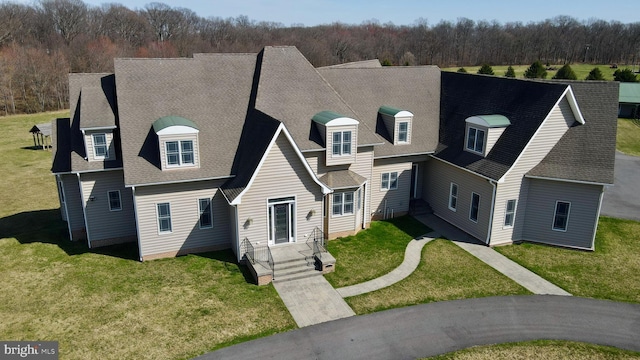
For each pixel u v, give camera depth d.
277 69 27.02
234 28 148.38
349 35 134.75
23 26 123.50
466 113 29.59
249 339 17.52
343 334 17.88
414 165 30.89
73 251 24.89
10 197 36.16
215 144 24.50
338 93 29.80
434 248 25.55
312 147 25.05
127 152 22.84
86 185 24.16
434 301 20.23
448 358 16.55
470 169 26.03
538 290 21.22
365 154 27.14
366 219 28.30
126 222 25.61
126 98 24.44
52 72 82.12
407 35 142.38
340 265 23.52
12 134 60.50
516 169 24.84
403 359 16.48
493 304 20.02
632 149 50.31
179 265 23.19
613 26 153.50
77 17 134.50
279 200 23.25
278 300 20.19
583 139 25.12
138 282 21.48
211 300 20.06
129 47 114.62
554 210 25.42
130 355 16.52
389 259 24.22
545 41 140.75
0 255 24.45
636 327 18.44
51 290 20.78
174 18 148.62
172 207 23.38
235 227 23.02
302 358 16.48
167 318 18.73
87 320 18.55
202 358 16.44
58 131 26.55
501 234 25.89
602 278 22.39
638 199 33.91
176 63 26.44
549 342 17.48
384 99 30.70
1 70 77.31
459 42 137.38
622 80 79.88
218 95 26.23
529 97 26.06
